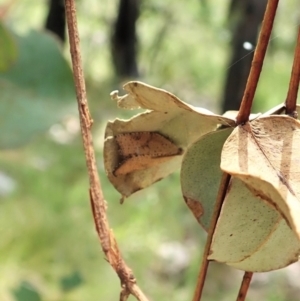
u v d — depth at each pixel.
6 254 1.35
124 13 2.65
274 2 0.39
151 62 2.66
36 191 1.68
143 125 0.41
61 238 1.50
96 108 1.97
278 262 0.39
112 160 0.42
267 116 0.39
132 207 1.70
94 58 2.72
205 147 0.41
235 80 1.27
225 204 0.39
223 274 1.40
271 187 0.36
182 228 1.65
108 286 1.33
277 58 1.57
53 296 1.12
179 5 2.52
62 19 1.94
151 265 1.49
